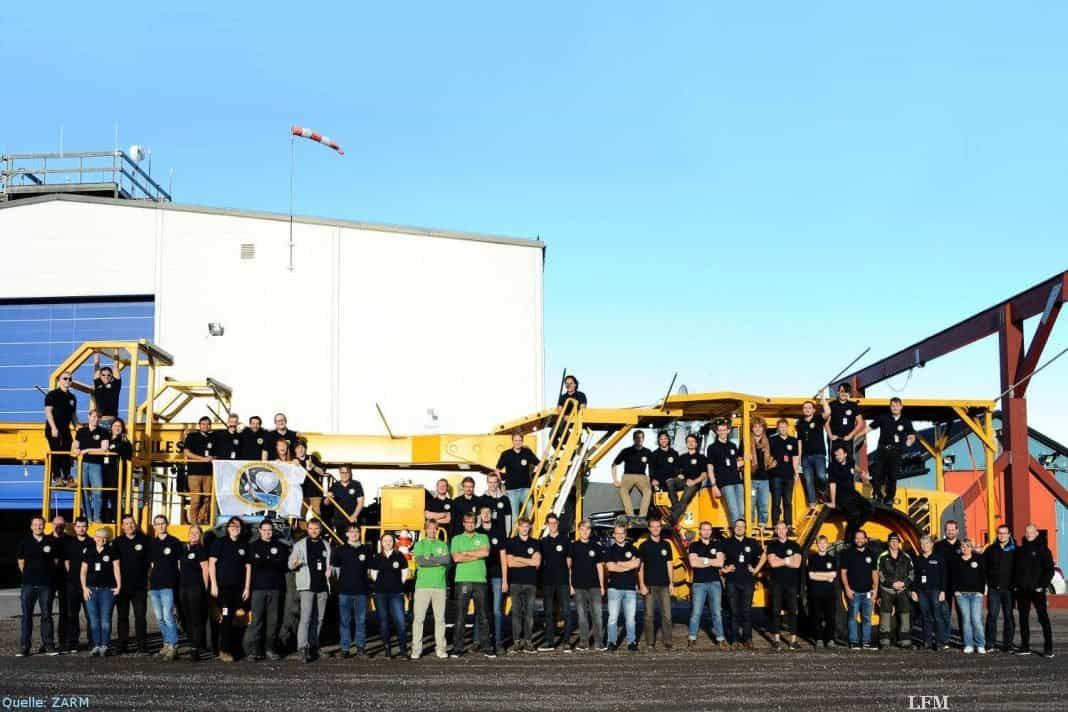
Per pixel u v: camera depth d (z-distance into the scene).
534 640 15.76
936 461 17.59
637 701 10.41
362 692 10.91
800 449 16.12
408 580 15.25
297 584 13.61
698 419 17.02
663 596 14.89
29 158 33.06
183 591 13.59
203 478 15.29
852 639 14.97
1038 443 30.95
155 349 16.44
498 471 16.05
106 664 13.09
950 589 14.93
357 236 29.06
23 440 16.44
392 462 17.00
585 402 16.31
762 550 15.18
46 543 14.15
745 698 10.62
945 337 23.50
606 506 19.64
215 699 10.45
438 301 29.17
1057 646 15.41
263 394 28.30
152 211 28.77
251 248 28.75
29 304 29.03
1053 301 19.62
